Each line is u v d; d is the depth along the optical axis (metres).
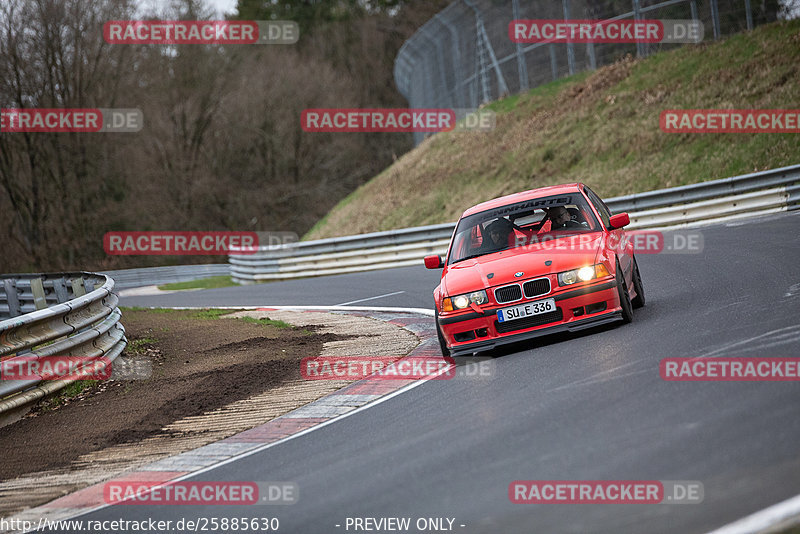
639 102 105.88
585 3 121.44
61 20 170.38
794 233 48.34
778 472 13.72
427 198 119.62
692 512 12.97
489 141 123.44
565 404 20.44
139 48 188.88
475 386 24.84
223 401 29.98
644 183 90.38
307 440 22.94
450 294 28.91
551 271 28.17
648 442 16.38
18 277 58.03
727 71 99.94
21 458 26.30
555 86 124.75
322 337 41.91
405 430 21.56
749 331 24.34
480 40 137.12
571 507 14.06
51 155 181.50
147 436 26.77
